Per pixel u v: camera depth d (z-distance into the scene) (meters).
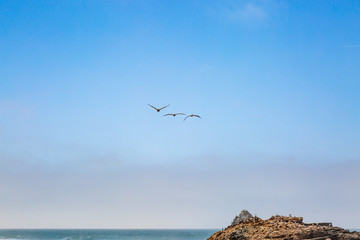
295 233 121.62
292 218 137.38
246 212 149.38
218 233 140.00
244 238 125.62
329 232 124.62
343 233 127.12
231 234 129.12
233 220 150.00
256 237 123.62
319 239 121.69
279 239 120.44
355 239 125.38
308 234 122.06
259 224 135.25
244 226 135.62
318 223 134.75
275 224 131.50
